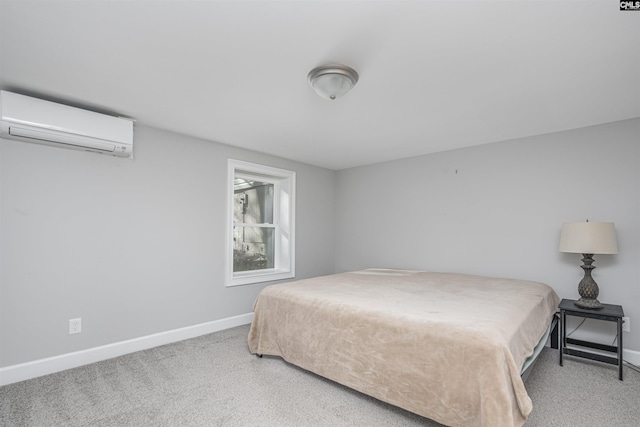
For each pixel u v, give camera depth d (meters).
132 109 2.59
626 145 2.80
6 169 2.29
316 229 4.74
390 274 3.58
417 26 1.53
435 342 1.70
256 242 4.27
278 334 2.59
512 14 1.44
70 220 2.55
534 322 2.11
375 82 2.12
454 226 3.80
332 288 2.73
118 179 2.81
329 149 3.85
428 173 4.03
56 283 2.48
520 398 1.48
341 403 2.02
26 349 2.34
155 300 3.02
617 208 2.83
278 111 2.64
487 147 3.58
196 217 3.34
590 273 2.73
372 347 1.96
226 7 1.39
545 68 1.93
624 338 2.75
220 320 3.52
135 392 2.14
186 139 3.29
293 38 1.63
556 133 3.16
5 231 2.28
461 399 1.58
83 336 2.59
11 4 1.35
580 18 1.46
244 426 1.78
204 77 2.05
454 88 2.21
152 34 1.59
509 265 3.39
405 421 1.84
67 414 1.88
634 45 1.67
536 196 3.25
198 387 2.21
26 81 2.10
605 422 1.84
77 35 1.60
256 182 4.29
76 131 2.40
